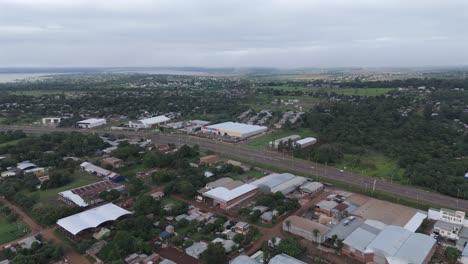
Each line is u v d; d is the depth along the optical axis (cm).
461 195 10162
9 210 9231
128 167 12938
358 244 7169
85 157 14088
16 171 12031
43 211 9038
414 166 12300
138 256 7044
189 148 14450
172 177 11525
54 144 15425
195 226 8419
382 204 9400
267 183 10738
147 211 8900
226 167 12438
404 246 6962
